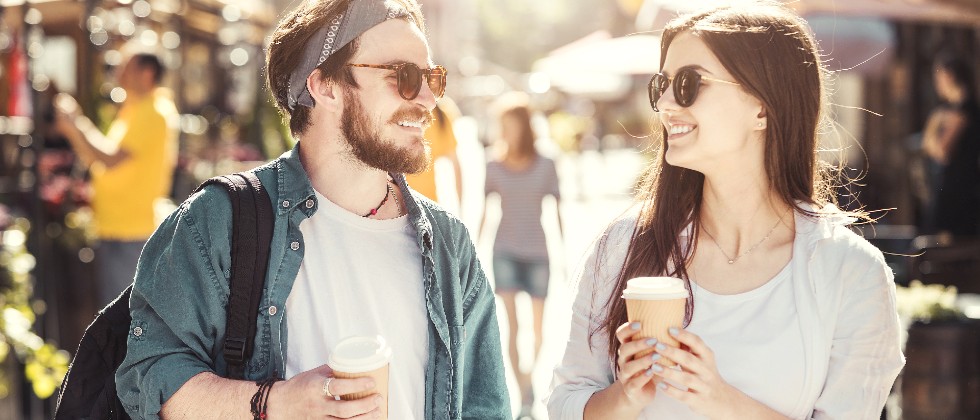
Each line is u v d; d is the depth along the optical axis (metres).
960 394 5.61
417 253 2.73
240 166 10.46
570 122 38.62
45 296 5.89
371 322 2.61
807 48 2.67
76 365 2.60
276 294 2.53
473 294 2.88
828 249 2.64
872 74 8.23
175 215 2.56
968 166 8.82
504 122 7.75
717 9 2.65
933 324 5.64
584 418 2.68
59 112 6.73
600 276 2.80
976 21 8.66
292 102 2.66
